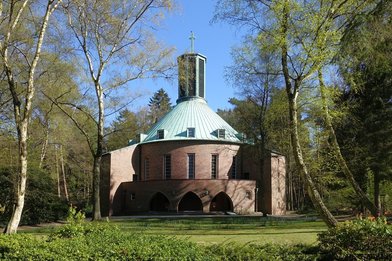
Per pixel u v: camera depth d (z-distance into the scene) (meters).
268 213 46.44
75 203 47.22
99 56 28.39
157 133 49.50
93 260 7.96
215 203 47.44
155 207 48.62
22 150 17.30
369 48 14.95
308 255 8.80
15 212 16.92
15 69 24.55
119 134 53.09
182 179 45.53
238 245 9.20
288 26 14.21
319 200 14.05
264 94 38.16
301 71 14.51
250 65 20.91
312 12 14.04
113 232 10.22
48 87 27.59
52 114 33.38
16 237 9.49
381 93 26.23
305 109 22.69
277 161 47.62
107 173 47.94
